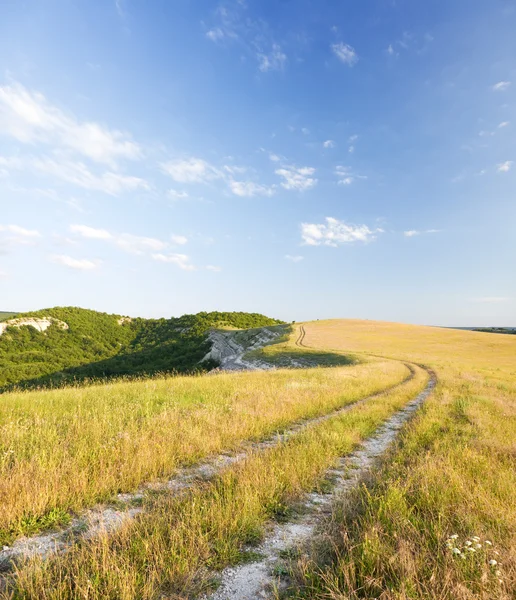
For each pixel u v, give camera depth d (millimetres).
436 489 5137
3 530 4109
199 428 8055
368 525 4078
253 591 3281
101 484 5188
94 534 4090
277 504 4973
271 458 6508
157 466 6086
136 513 4621
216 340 99000
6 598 3006
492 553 3557
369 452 8008
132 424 7941
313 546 3914
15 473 5129
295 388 14953
